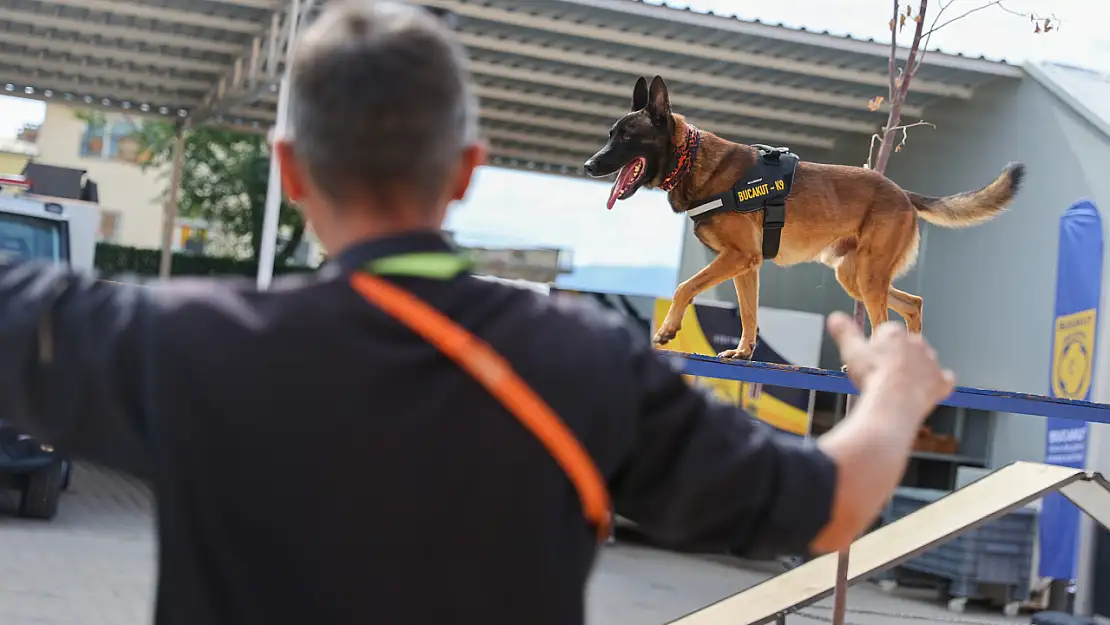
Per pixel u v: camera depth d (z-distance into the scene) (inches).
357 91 49.4
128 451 49.6
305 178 52.4
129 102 677.3
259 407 46.1
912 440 52.7
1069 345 368.2
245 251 1115.3
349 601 45.5
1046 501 396.2
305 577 45.5
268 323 47.5
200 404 46.4
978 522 169.3
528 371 48.1
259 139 1103.6
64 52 563.8
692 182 201.8
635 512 53.1
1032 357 450.9
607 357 50.4
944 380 55.3
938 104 512.4
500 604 46.6
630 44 455.8
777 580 191.2
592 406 48.8
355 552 45.5
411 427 46.1
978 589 419.5
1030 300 453.4
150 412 47.6
